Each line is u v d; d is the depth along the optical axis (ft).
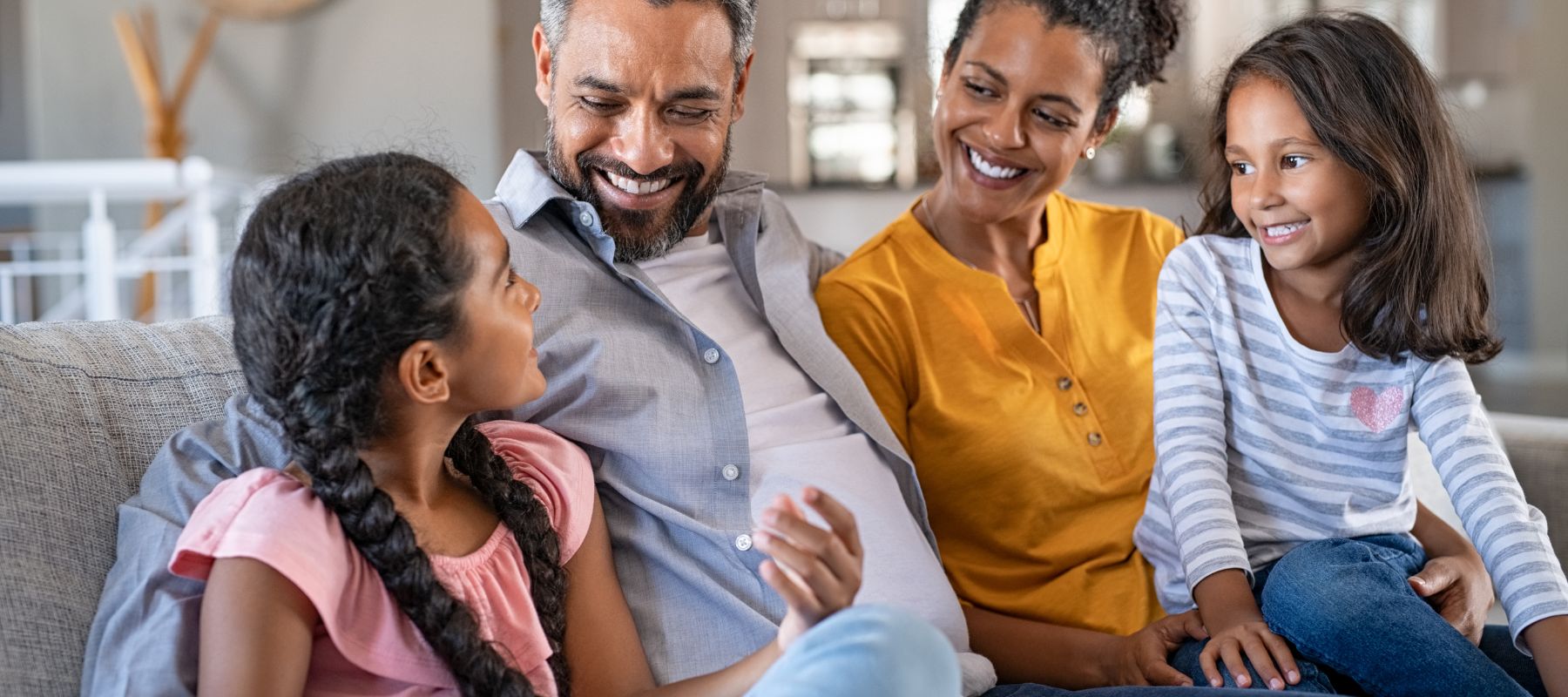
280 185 3.68
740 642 4.34
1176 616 4.66
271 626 3.28
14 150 23.95
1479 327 4.76
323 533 3.45
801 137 21.12
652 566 4.46
